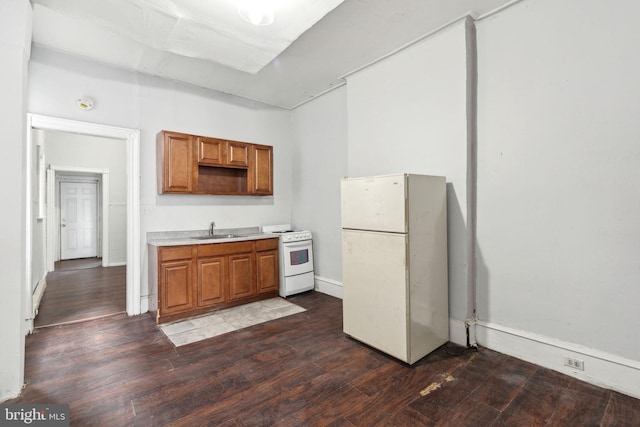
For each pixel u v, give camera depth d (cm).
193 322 319
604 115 200
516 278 240
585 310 209
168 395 194
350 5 233
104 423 169
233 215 425
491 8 242
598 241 204
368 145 334
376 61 322
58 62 302
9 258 193
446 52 265
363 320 262
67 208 686
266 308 362
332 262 415
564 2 215
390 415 175
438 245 255
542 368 223
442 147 270
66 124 304
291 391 199
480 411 178
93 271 568
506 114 243
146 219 354
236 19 222
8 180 193
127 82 343
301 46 294
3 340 190
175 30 236
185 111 382
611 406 181
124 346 262
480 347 259
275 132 467
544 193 226
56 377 214
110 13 216
